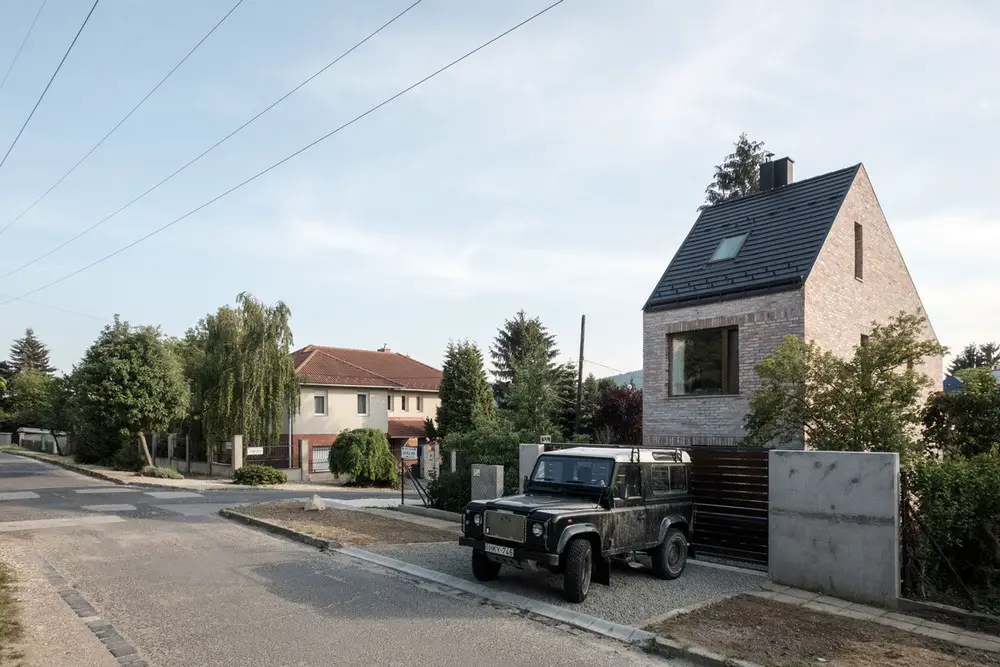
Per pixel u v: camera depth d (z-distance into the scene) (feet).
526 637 23.00
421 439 132.77
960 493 27.94
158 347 89.20
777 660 20.63
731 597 28.12
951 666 20.38
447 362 139.44
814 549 29.43
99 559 34.17
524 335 177.68
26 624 22.71
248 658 20.36
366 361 160.25
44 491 66.28
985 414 39.42
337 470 100.12
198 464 107.14
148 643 21.54
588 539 28.45
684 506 33.83
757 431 39.32
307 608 25.90
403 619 24.71
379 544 38.52
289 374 105.29
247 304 102.68
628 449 32.35
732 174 137.08
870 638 22.97
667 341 54.80
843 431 35.96
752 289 49.16
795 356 37.04
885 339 36.22
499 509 28.71
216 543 39.42
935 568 28.55
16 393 210.79
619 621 24.61
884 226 59.26
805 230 51.88
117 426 86.63
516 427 81.25
